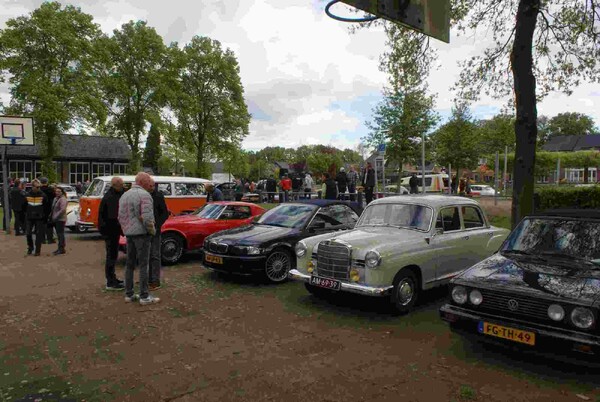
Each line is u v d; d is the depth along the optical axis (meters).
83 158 50.31
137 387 3.91
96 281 8.12
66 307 6.44
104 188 12.95
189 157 56.22
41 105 32.12
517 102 8.11
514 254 5.12
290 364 4.41
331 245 6.18
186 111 38.72
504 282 4.37
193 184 14.73
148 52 37.50
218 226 10.10
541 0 9.70
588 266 4.51
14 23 32.47
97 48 35.09
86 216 12.99
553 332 3.87
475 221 7.36
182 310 6.31
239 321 5.82
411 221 6.71
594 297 3.84
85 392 3.82
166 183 14.14
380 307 6.47
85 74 34.34
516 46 8.09
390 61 11.70
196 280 8.20
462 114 27.30
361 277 5.90
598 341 3.64
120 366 4.38
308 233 8.33
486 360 4.50
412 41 11.00
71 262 10.02
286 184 23.64
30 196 10.86
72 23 34.19
